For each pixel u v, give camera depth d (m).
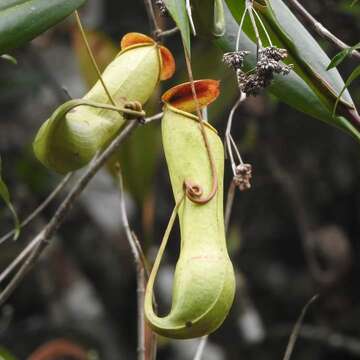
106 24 8.34
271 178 8.50
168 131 2.74
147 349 4.08
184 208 2.66
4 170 8.35
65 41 8.34
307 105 3.19
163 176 8.83
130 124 3.71
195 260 2.56
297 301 9.12
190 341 7.95
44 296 8.57
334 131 8.70
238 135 8.07
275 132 8.21
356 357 8.48
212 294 2.51
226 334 8.23
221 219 2.66
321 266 8.24
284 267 9.25
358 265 8.76
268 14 3.00
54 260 8.53
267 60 2.76
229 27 3.24
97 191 8.31
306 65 3.03
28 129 8.72
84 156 2.76
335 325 8.28
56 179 7.64
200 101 2.82
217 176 2.70
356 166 8.90
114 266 8.71
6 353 4.11
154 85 2.97
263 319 9.12
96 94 2.88
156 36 3.66
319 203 8.95
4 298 3.89
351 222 9.07
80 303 8.59
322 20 6.06
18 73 7.92
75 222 8.60
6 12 2.79
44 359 6.16
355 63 7.09
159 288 7.99
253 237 9.20
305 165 8.73
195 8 2.94
